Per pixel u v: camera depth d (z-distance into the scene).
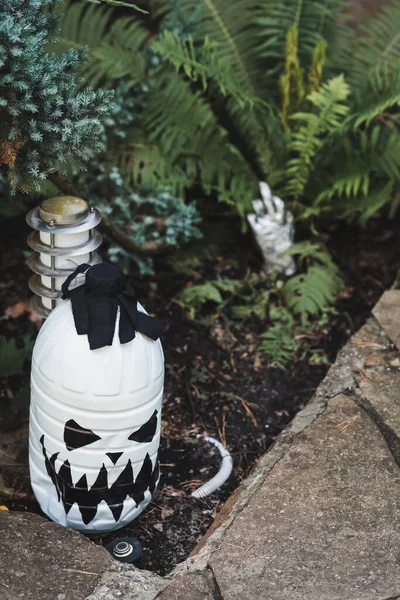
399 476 3.03
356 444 3.18
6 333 3.98
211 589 2.59
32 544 2.70
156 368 2.68
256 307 4.18
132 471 2.78
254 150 4.50
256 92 4.66
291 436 3.24
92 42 4.39
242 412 3.61
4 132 2.75
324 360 3.89
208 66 4.05
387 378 3.55
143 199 4.21
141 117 4.35
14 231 4.70
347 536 2.78
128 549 2.82
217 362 3.88
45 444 2.75
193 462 3.33
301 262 4.47
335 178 4.42
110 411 2.61
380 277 4.48
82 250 2.95
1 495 3.11
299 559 2.69
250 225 4.38
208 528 3.02
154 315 4.14
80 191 4.16
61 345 2.58
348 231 4.84
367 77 4.64
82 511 2.82
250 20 4.64
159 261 4.51
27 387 3.37
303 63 4.67
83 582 2.59
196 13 4.41
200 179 4.61
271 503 2.90
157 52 4.27
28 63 2.58
